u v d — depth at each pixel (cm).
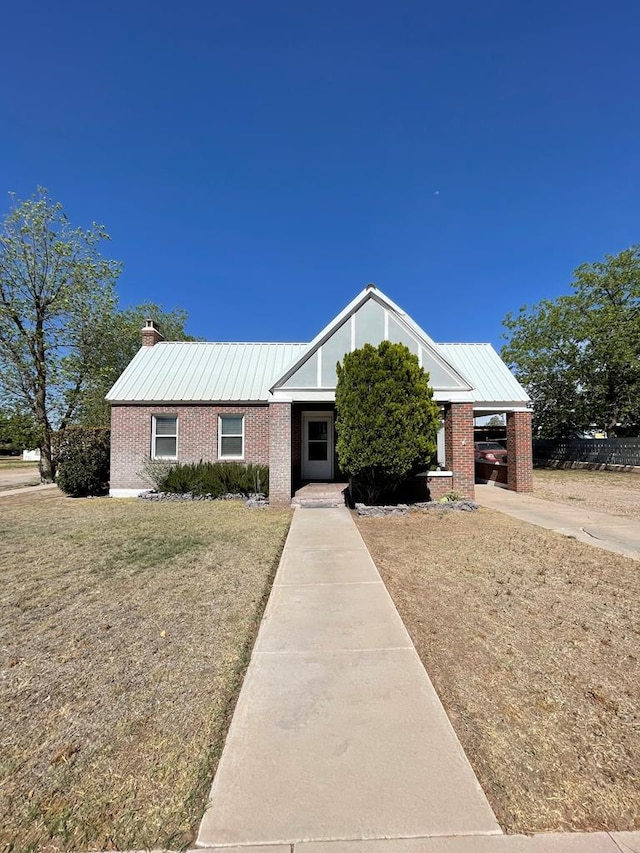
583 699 287
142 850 185
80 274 1853
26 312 1794
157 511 1046
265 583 515
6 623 412
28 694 300
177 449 1423
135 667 332
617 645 359
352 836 185
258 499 1157
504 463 1623
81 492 1380
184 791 214
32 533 799
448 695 290
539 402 2548
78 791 217
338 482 1439
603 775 222
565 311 2412
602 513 989
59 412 1972
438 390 1117
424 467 1025
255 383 1493
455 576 532
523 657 340
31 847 188
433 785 211
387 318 1132
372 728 253
